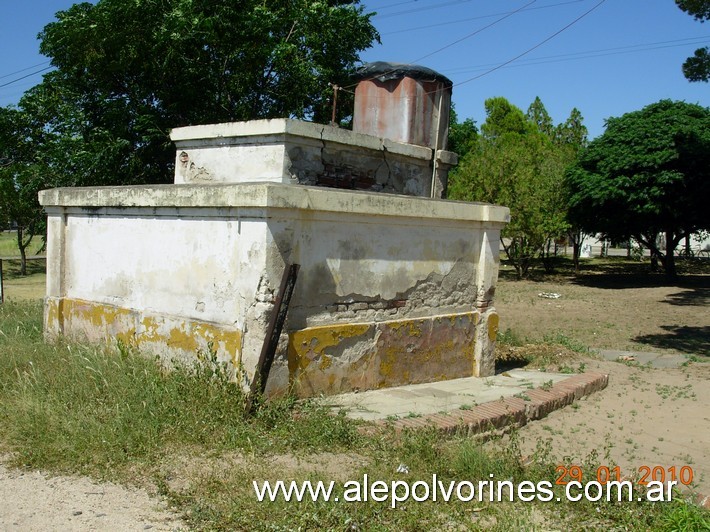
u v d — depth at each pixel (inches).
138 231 280.8
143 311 274.5
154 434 201.3
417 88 360.2
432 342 299.6
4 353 281.1
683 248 1738.4
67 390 230.4
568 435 261.3
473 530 157.9
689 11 445.4
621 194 924.0
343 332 256.5
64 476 180.4
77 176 716.7
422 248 292.8
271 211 225.3
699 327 608.4
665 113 979.3
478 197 1045.8
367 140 317.7
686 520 167.5
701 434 270.8
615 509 178.1
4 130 793.6
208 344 239.1
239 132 302.8
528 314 692.7
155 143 733.3
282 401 226.8
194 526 154.3
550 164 1139.3
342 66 807.7
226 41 708.7
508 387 305.9
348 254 258.7
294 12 751.1
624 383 358.9
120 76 747.4
